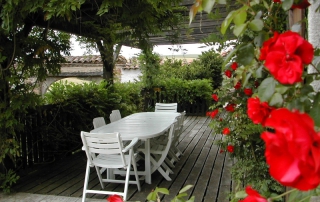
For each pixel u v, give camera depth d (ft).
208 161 13.56
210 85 28.40
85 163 14.17
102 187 10.61
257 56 3.10
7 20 8.71
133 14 11.04
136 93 23.21
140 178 11.39
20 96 10.34
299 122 1.56
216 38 5.73
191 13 2.94
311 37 3.71
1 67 9.86
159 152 11.14
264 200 2.23
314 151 1.47
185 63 32.73
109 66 19.21
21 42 10.39
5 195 10.09
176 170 12.39
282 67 2.02
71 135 15.80
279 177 1.59
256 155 8.05
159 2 10.14
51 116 14.58
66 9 8.41
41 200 9.67
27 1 8.62
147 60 26.13
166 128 11.41
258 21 2.73
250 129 7.48
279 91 2.43
